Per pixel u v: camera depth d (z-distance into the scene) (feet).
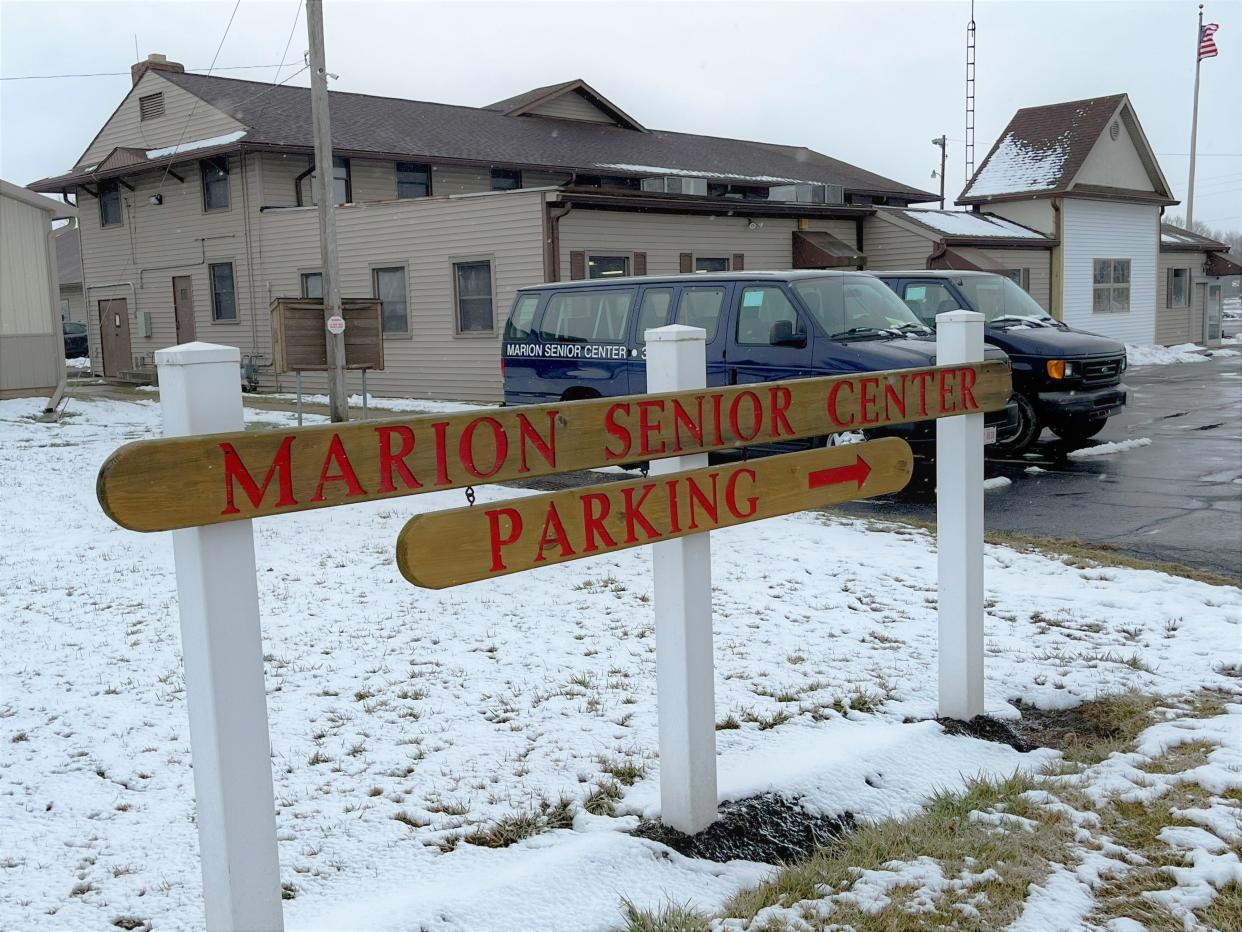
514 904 10.84
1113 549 27.68
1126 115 100.37
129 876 11.89
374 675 18.51
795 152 122.83
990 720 16.69
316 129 50.70
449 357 68.74
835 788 13.91
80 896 11.43
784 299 34.94
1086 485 36.35
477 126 93.81
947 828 12.75
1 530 30.50
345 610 22.43
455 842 12.63
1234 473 37.88
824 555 26.86
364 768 14.75
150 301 89.30
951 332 16.48
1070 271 95.96
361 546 28.32
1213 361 96.84
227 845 9.00
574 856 11.76
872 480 14.94
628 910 10.85
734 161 106.52
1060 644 20.33
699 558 12.76
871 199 115.75
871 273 44.68
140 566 26.53
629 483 11.92
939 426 16.51
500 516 10.78
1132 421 53.47
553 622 21.52
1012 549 27.30
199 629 8.88
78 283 134.41
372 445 9.73
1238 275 116.67
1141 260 103.55
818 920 10.64
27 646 20.33
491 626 21.26
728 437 13.00
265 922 9.23
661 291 37.35
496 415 10.71
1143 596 23.15
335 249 51.08
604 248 66.49
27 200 55.52
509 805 13.53
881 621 21.72
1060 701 17.67
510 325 41.01
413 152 82.38
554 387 39.55
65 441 48.73
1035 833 12.51
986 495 34.99
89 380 91.66
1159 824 12.78
